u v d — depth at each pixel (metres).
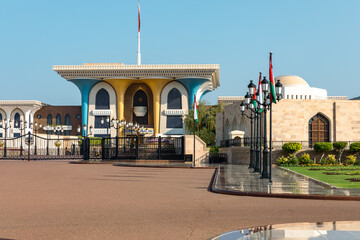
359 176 22.48
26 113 114.00
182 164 37.09
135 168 32.66
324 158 38.09
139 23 102.56
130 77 101.75
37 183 19.14
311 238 6.32
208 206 11.82
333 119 44.25
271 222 9.30
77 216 10.08
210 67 97.00
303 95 61.22
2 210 11.00
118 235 7.95
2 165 36.75
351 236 6.48
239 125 52.50
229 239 6.38
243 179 20.53
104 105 106.94
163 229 8.52
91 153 55.41
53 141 78.38
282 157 36.91
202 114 79.75
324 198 13.42
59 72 99.69
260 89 25.45
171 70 98.25
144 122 114.19
